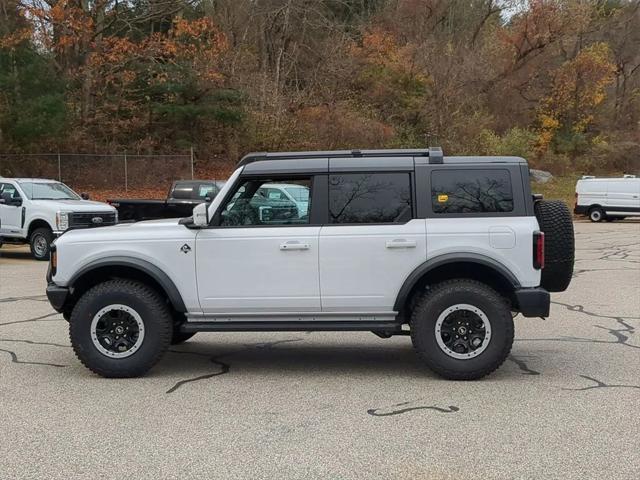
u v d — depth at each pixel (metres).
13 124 24.69
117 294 5.94
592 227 25.52
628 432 4.55
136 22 29.75
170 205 17.47
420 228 5.78
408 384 5.79
